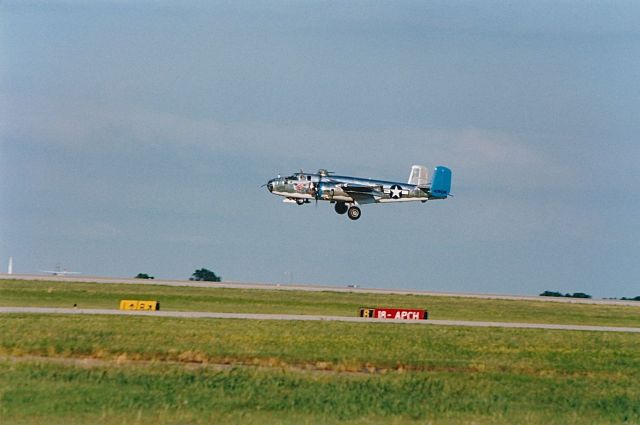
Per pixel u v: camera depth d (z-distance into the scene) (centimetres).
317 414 7569
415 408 7944
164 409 7469
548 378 9981
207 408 7575
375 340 12356
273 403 7862
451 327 15050
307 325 13938
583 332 15338
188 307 17800
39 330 11588
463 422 7525
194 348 10688
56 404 7462
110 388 8131
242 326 13238
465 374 9994
